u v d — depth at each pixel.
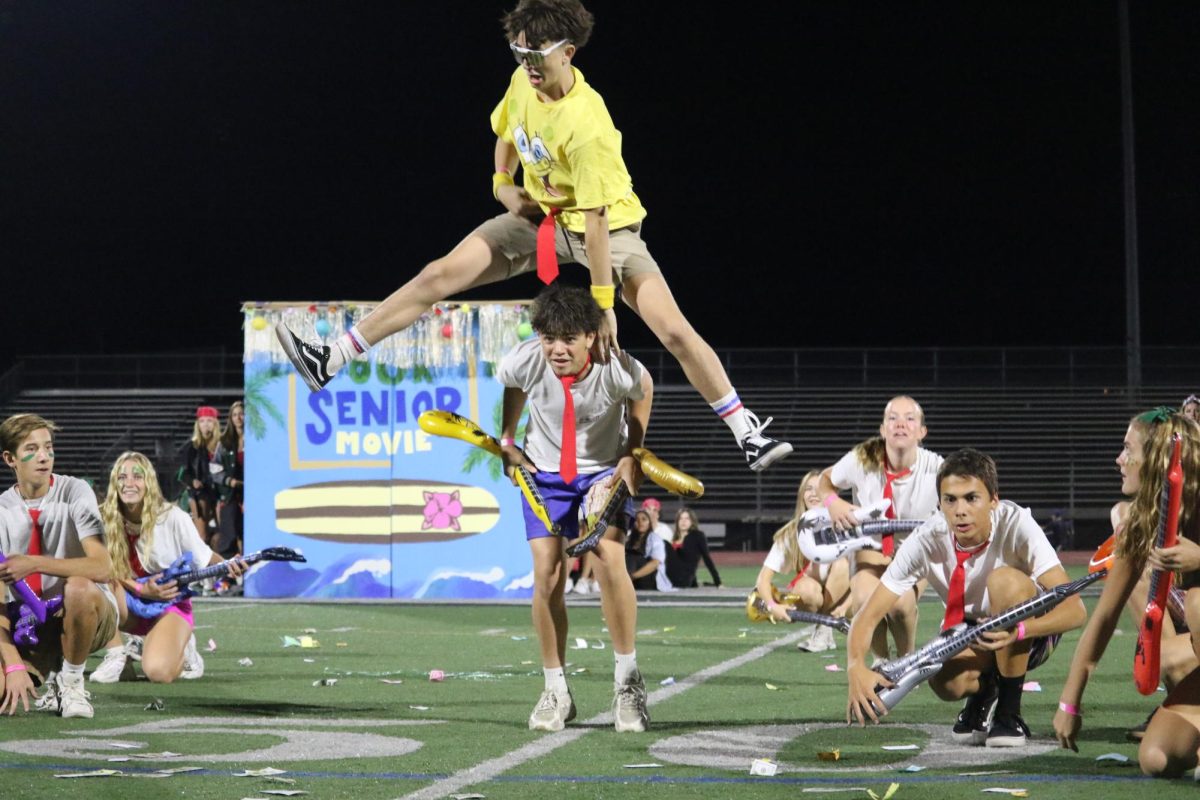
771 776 7.00
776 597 13.21
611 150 8.06
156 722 9.00
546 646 8.86
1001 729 7.99
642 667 12.48
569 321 8.23
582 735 8.47
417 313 8.51
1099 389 46.09
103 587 10.12
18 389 46.97
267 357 21.25
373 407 21.17
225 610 19.34
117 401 46.75
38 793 6.54
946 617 8.13
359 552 21.12
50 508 9.42
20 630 9.37
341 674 11.95
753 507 44.31
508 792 6.61
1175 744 6.86
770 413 46.56
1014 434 45.28
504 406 9.04
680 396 46.28
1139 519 6.88
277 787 6.72
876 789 6.62
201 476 22.31
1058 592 7.65
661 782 6.86
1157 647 6.79
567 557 8.86
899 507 10.48
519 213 8.45
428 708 9.73
